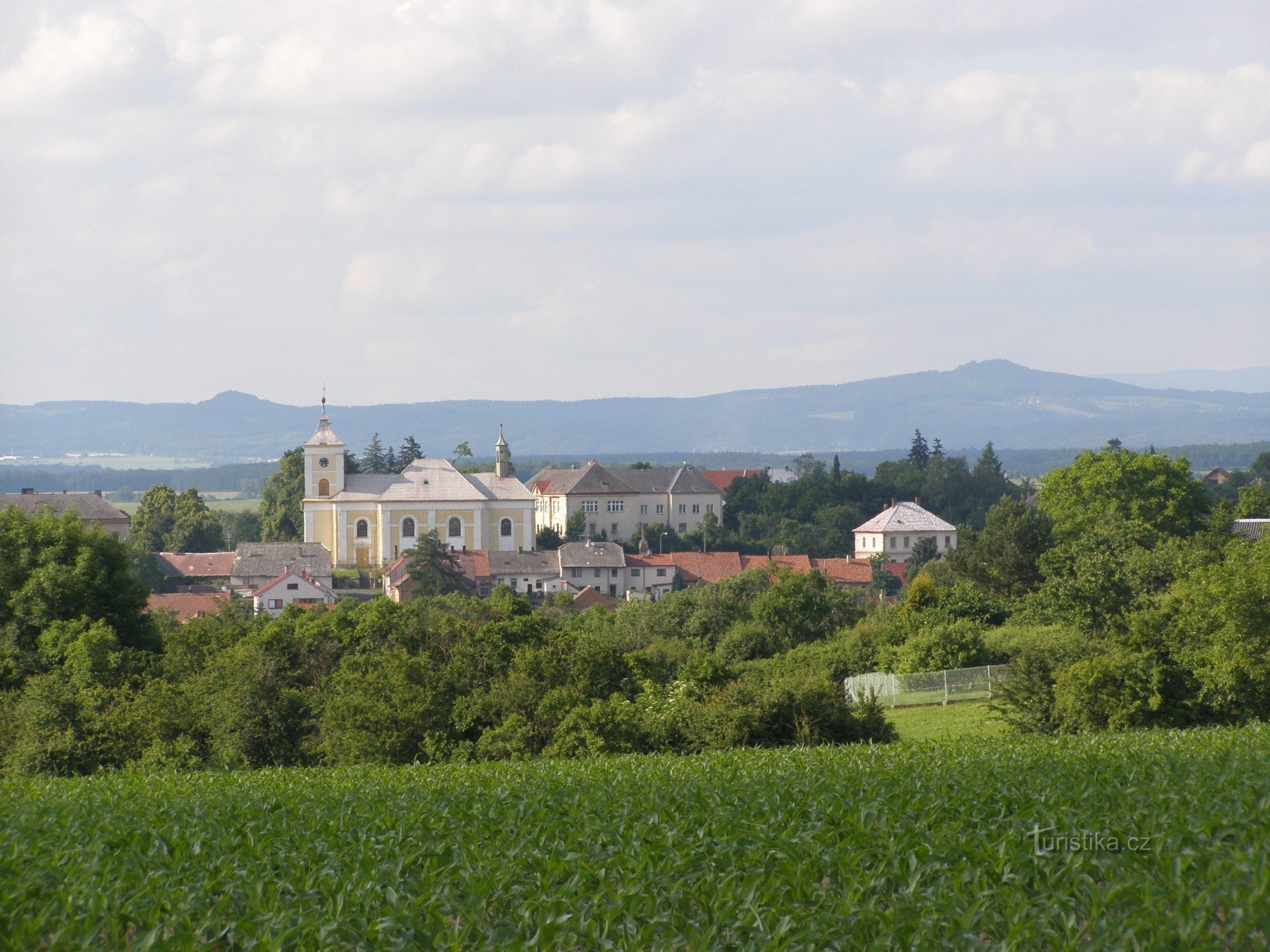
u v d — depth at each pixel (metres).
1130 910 31.55
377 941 32.94
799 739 83.44
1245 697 80.81
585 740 81.00
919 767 55.12
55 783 68.62
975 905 32.31
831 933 31.75
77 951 32.81
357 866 38.22
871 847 38.44
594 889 36.28
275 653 104.25
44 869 39.69
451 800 51.22
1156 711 82.44
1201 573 87.69
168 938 33.09
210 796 56.75
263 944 32.91
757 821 43.34
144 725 90.25
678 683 93.62
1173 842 36.53
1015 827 39.78
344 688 92.81
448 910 35.47
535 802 48.97
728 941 31.89
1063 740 66.81
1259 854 34.31
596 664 98.81
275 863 39.97
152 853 41.69
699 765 62.16
